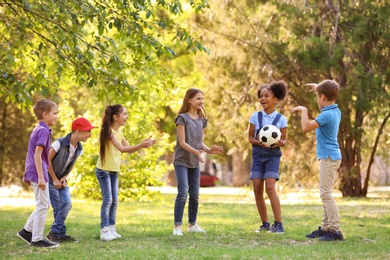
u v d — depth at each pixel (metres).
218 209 16.09
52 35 11.30
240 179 41.53
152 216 14.12
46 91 10.78
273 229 9.81
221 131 23.62
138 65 12.14
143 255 7.59
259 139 9.73
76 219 13.22
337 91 9.16
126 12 11.05
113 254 7.81
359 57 20.42
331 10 20.14
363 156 23.27
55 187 9.41
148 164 21.56
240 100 22.36
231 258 7.32
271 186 9.74
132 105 20.98
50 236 9.33
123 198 21.53
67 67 11.52
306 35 20.89
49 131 8.76
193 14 23.23
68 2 10.79
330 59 19.62
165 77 13.11
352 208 15.74
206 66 24.36
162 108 36.34
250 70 22.03
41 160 8.59
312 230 10.21
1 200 24.11
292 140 22.16
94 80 11.08
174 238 9.31
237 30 22.61
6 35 12.37
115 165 9.62
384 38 19.97
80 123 9.34
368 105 19.67
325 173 9.05
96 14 10.62
